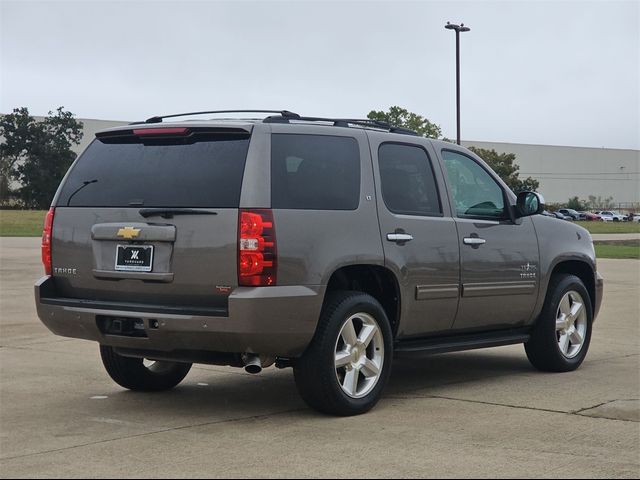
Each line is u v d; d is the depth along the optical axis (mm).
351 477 5043
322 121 7090
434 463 5332
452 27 39344
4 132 86000
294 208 6336
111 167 6844
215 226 6199
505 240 8000
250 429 6191
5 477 5043
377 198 6938
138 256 6484
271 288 6117
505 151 106125
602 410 6824
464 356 9680
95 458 5445
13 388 7719
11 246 31297
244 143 6355
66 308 6758
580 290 8719
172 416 6625
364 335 6703
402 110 62750
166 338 6293
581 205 111000
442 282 7375
